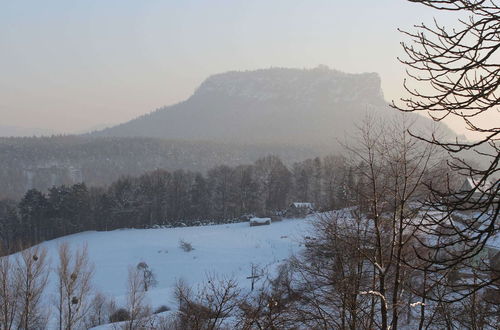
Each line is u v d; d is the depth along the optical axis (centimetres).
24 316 2922
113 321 3200
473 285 500
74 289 3362
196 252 7019
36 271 3059
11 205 10675
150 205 10031
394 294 1120
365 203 1327
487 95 478
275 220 8906
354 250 1298
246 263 6000
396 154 1174
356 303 1308
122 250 7456
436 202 528
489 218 482
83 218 9400
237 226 8838
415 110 510
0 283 2888
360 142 1252
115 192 10044
